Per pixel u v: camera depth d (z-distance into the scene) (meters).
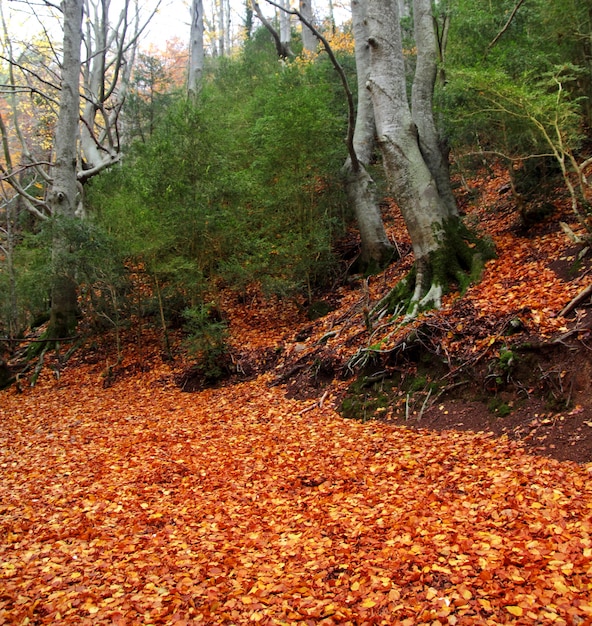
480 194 13.02
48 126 25.75
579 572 3.38
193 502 5.81
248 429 8.70
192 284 12.65
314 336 11.73
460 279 9.30
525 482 4.90
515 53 9.55
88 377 14.10
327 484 5.85
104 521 5.48
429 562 3.79
